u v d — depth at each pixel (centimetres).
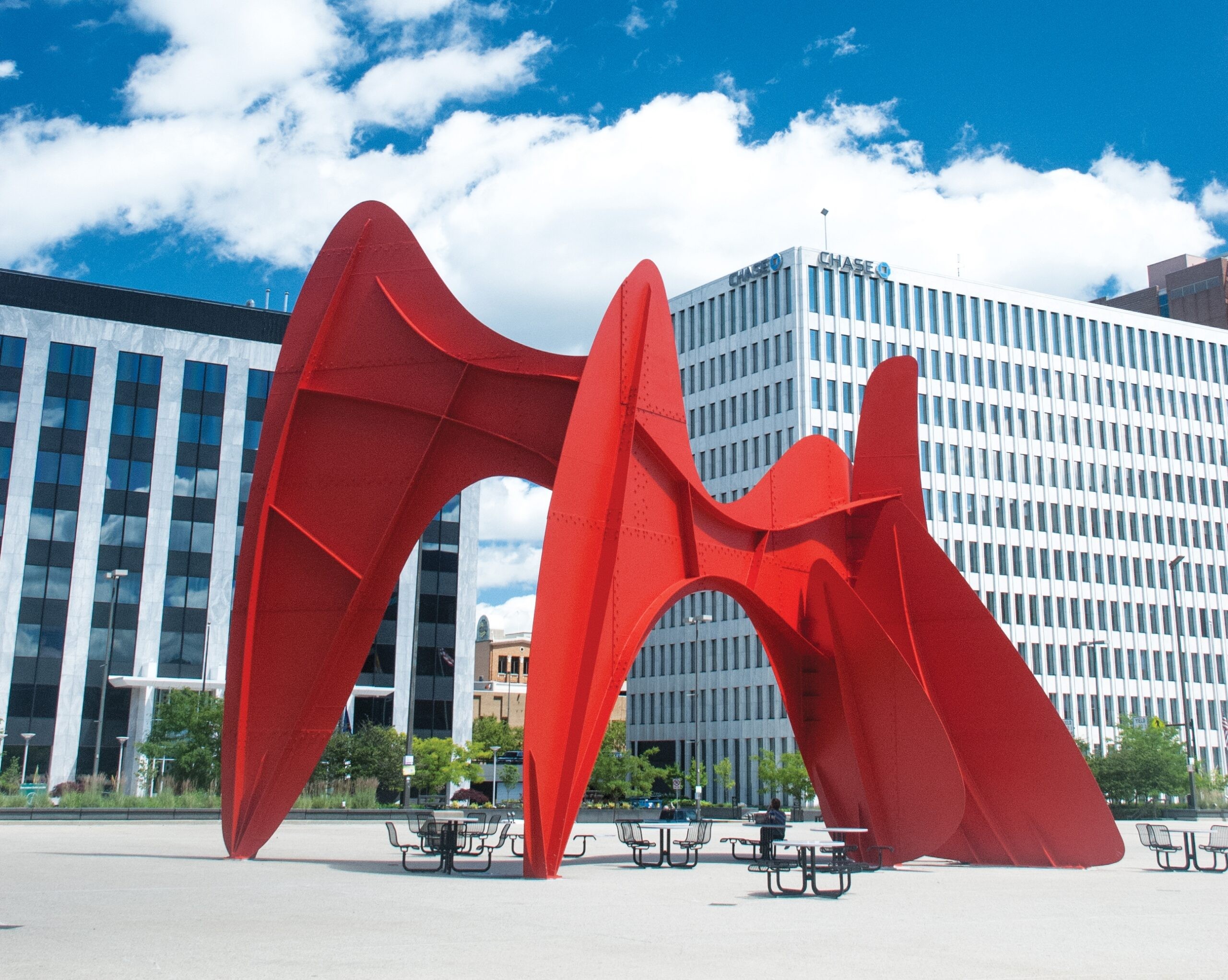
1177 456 9412
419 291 1877
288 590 1839
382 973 764
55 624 5672
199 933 957
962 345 8562
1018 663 1938
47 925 995
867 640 1895
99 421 5919
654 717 8800
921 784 1845
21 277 6153
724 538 1902
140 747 4441
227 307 6544
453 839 1662
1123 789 5591
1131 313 9412
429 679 6212
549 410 1762
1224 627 9325
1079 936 1032
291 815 3569
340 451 1858
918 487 2112
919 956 891
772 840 1727
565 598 1571
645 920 1099
